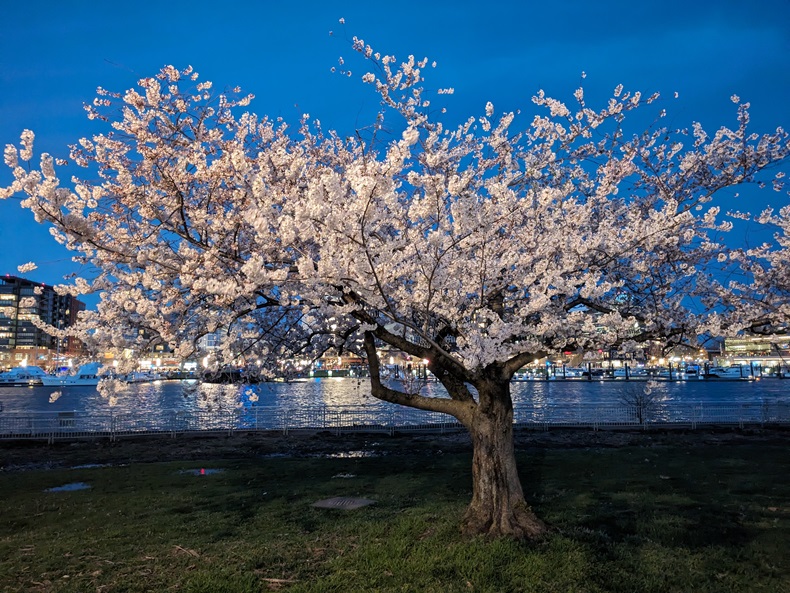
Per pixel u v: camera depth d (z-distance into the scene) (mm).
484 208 6082
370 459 17750
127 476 15492
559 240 7371
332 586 6719
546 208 7984
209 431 24391
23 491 13711
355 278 6020
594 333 7449
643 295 8789
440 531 8516
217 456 19391
